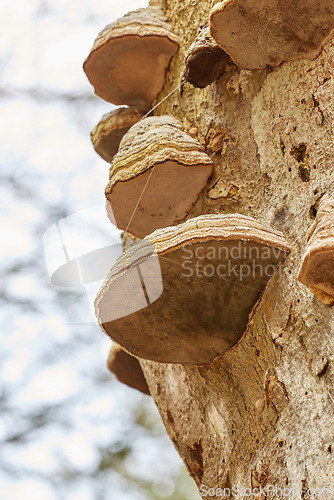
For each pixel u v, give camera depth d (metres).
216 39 6.62
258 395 6.49
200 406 7.52
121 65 8.30
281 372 6.16
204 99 7.60
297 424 5.92
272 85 6.88
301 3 6.17
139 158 7.07
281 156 6.71
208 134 7.41
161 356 6.90
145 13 8.41
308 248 5.43
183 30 8.20
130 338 6.71
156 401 8.50
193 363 6.99
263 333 6.36
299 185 6.43
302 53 6.53
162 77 8.37
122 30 8.05
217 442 7.17
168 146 7.09
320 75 6.41
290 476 5.82
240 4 6.25
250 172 7.02
